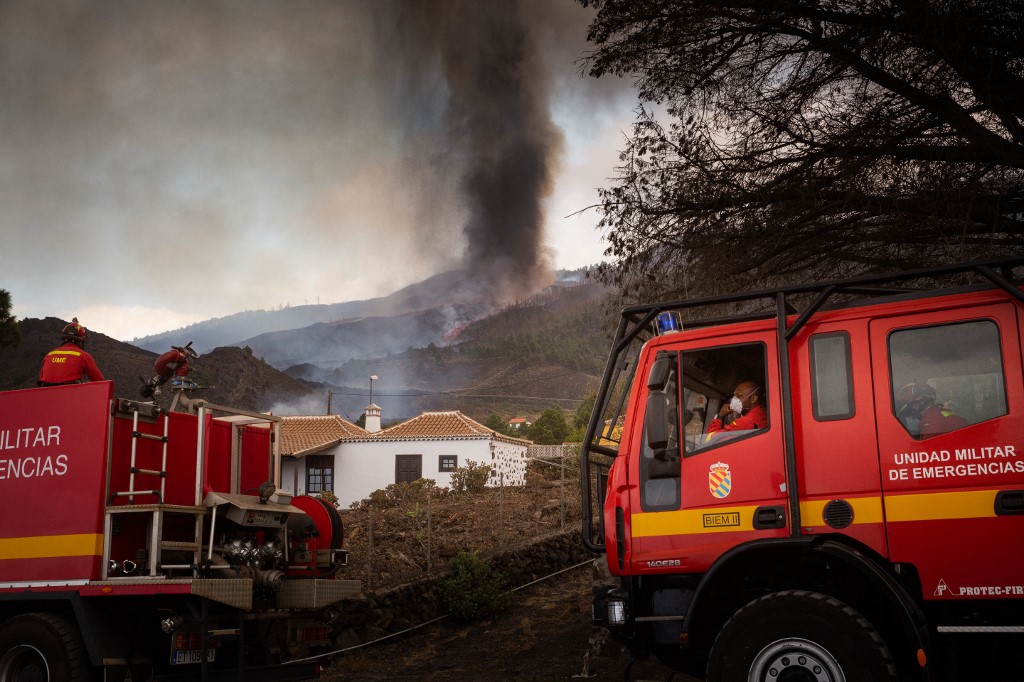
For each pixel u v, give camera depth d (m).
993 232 9.40
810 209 10.27
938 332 6.09
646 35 10.71
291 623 9.23
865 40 9.45
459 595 14.06
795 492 6.10
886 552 5.85
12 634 7.87
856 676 5.63
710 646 6.66
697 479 6.50
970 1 8.54
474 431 38.81
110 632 7.80
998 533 5.59
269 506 8.77
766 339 6.61
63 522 7.90
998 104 8.95
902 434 5.98
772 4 9.89
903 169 9.70
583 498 6.97
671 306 7.14
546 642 12.26
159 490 8.06
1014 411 5.73
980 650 5.98
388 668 11.66
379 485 38.75
